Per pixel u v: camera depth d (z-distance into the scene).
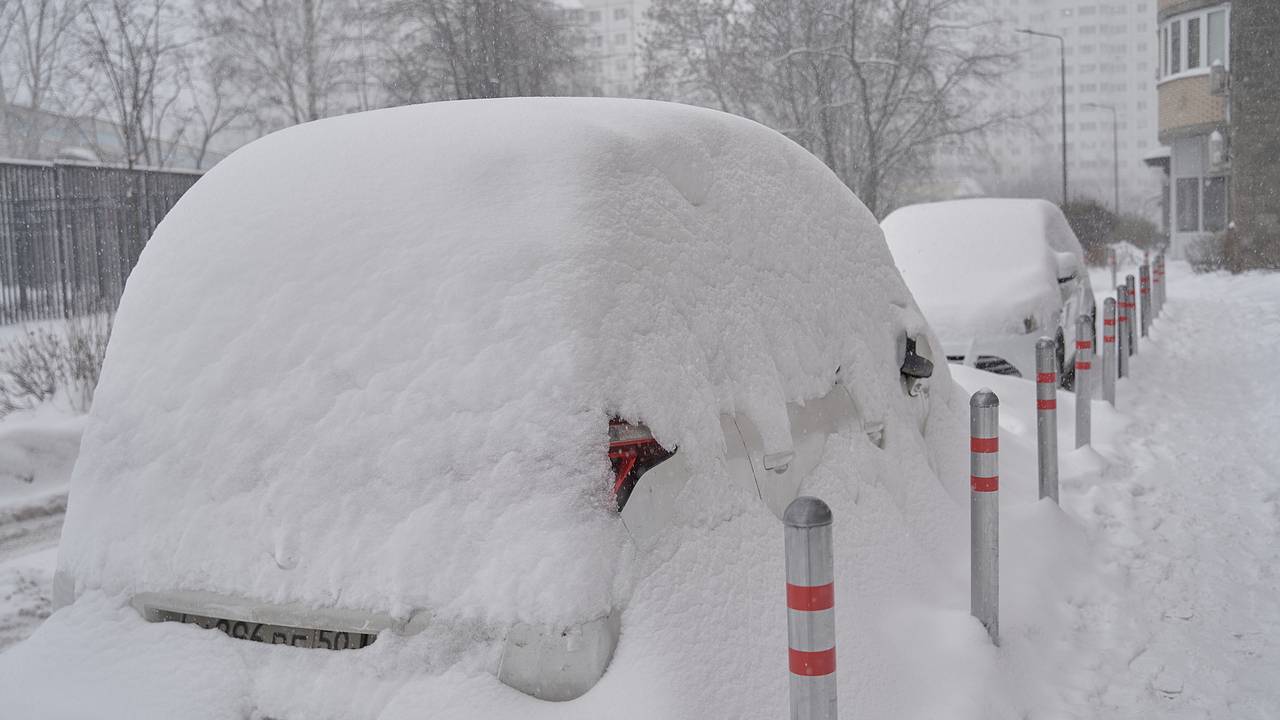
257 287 2.99
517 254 2.73
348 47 32.72
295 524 2.73
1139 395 9.90
